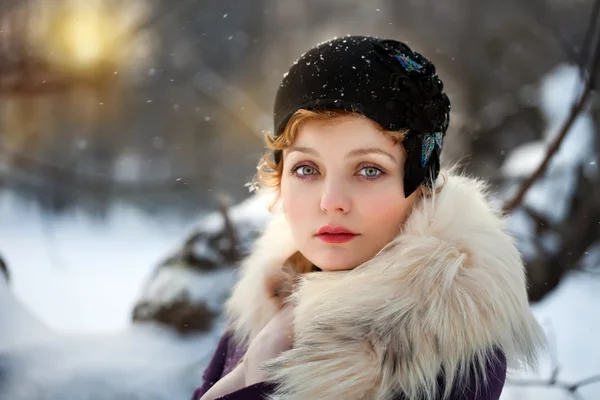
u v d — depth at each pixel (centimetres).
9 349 227
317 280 95
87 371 225
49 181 621
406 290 87
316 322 88
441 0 837
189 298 269
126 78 482
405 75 95
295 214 98
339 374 85
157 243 691
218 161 808
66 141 751
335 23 938
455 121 443
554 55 684
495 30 732
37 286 478
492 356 90
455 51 753
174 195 805
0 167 592
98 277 521
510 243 95
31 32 299
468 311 86
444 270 87
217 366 126
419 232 92
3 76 292
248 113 604
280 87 102
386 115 93
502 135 484
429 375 84
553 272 303
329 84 94
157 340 257
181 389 229
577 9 740
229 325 127
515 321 90
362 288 89
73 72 303
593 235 307
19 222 685
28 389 212
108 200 699
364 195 94
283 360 89
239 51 877
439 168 101
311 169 97
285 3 936
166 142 823
